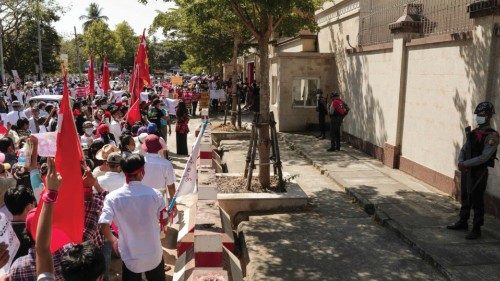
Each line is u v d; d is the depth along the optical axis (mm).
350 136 14070
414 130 9883
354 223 7199
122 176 5488
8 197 4082
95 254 2625
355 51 13547
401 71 10320
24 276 3316
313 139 15055
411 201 7996
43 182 4848
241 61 40250
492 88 7285
